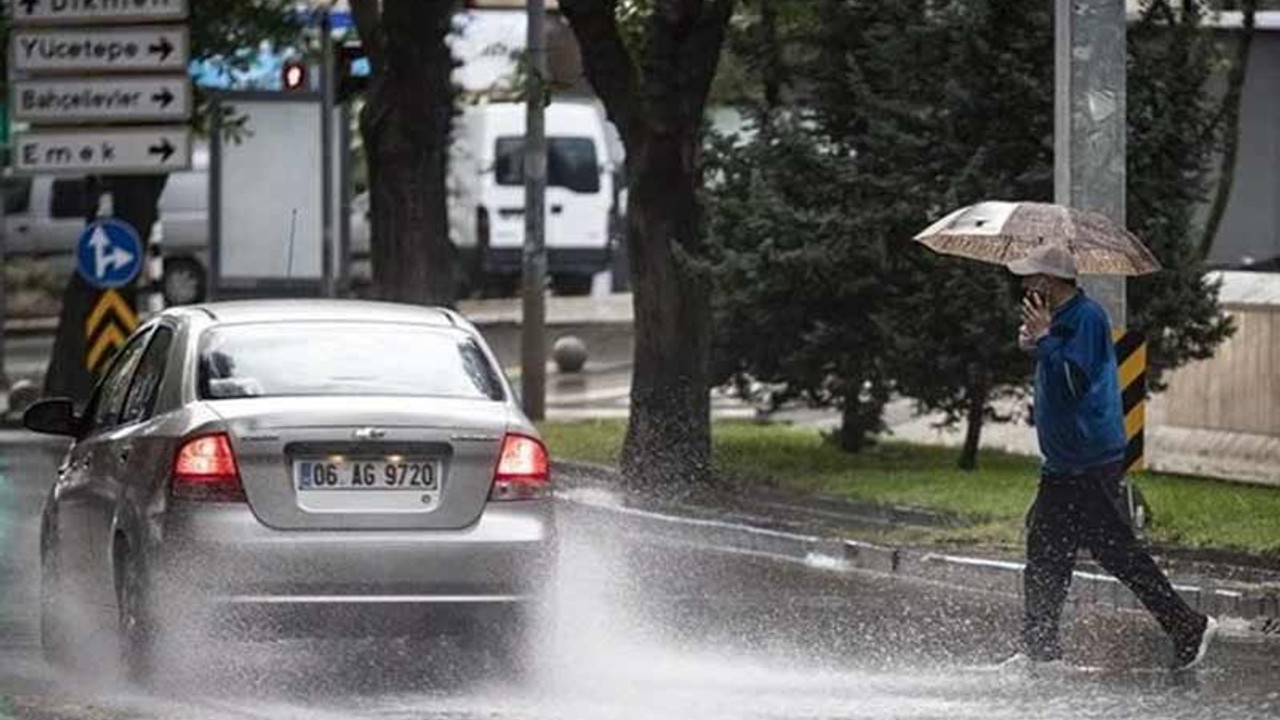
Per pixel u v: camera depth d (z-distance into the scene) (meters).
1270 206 78.69
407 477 29.84
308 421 29.67
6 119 86.38
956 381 58.09
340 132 81.31
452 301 71.75
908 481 55.81
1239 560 42.12
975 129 57.66
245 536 29.36
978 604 40.12
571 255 111.62
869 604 40.03
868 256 57.59
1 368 89.94
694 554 47.44
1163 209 57.25
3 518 51.25
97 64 74.75
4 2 77.62
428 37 70.31
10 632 35.97
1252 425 58.09
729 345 60.66
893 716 28.94
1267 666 33.38
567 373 90.62
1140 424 44.38
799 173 58.47
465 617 29.86
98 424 33.97
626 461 57.97
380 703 29.19
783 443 65.25
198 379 30.92
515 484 30.19
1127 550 33.22
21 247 114.75
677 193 58.25
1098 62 44.03
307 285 78.75
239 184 78.25
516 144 110.75
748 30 60.91
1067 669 32.91
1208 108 58.34
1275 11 75.69
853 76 58.12
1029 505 50.47
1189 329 57.50
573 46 96.44
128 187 80.38
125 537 30.61
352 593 29.50
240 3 79.38
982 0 56.69
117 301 72.62
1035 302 33.59
